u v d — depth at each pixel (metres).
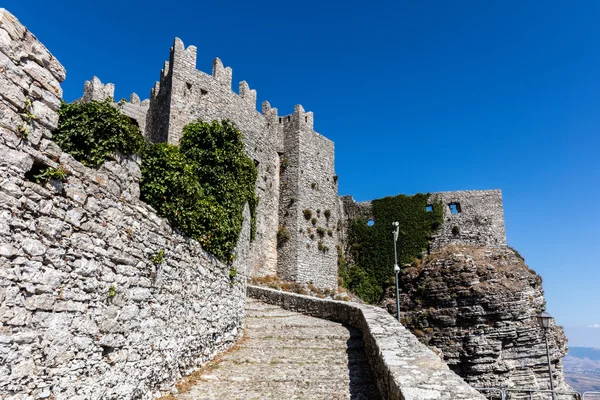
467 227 50.44
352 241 51.72
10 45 5.76
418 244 50.25
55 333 6.31
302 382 10.51
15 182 5.74
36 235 6.05
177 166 10.86
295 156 42.19
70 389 6.54
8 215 5.60
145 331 8.81
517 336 41.12
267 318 19.39
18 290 5.70
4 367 5.43
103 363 7.38
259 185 39.09
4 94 5.63
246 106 38.91
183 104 32.69
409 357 8.48
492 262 46.50
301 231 40.38
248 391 9.87
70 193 6.79
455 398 5.92
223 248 13.89
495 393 39.34
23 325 5.75
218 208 13.54
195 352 11.43
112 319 7.68
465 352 41.44
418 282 46.47
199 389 9.97
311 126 44.41
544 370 40.78
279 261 39.97
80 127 7.59
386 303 46.62
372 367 11.07
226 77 36.94
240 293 15.76
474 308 42.19
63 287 6.52
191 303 11.32
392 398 7.09
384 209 51.72
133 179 8.79
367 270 50.16
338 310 18.62
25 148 5.95
